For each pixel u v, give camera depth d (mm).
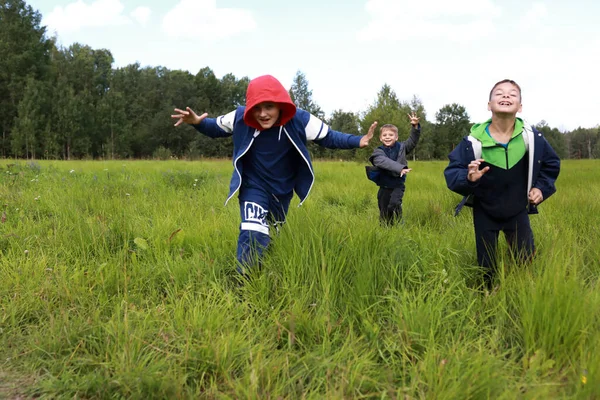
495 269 3592
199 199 7219
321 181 11617
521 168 3441
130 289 3504
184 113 3691
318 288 3268
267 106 3551
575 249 3771
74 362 2584
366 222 4160
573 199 7055
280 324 2836
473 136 3475
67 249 4324
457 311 2822
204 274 3662
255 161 3807
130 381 2301
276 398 2172
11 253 4172
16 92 59219
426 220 5980
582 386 2199
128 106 82938
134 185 8969
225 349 2504
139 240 4234
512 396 2100
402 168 5758
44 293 3350
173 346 2631
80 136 59062
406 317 2775
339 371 2406
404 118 31766
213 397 2283
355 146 3736
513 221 3564
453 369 2291
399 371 2451
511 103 3320
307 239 3580
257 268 3518
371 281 3189
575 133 127250
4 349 2764
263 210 3756
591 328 2562
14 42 61469
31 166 12055
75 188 7797
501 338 2768
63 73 75625
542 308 2666
